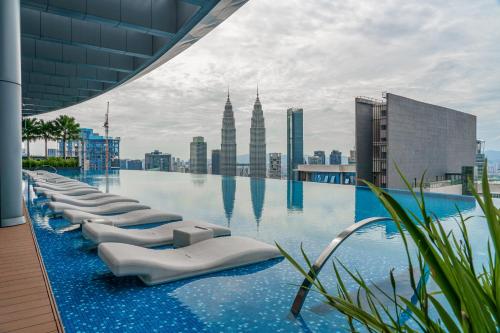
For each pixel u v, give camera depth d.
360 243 5.10
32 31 9.18
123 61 12.60
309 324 2.60
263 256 4.08
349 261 4.20
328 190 13.89
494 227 0.64
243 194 12.52
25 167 27.33
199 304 2.95
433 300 0.77
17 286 3.00
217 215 7.96
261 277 3.59
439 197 11.12
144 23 8.44
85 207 6.88
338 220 7.27
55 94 17.64
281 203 10.09
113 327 2.55
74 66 13.92
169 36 9.04
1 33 5.30
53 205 6.00
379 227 6.27
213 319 2.69
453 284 0.69
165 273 3.35
